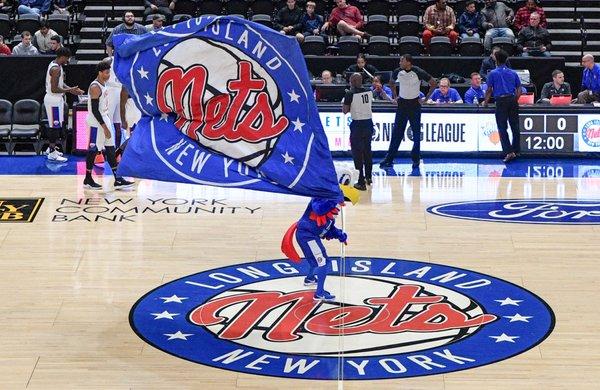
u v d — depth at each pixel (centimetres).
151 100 854
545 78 1805
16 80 1706
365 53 1892
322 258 984
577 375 821
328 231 991
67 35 1931
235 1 1992
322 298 991
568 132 1645
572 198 1389
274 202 1362
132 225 1253
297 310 968
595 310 965
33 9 1972
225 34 832
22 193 1405
